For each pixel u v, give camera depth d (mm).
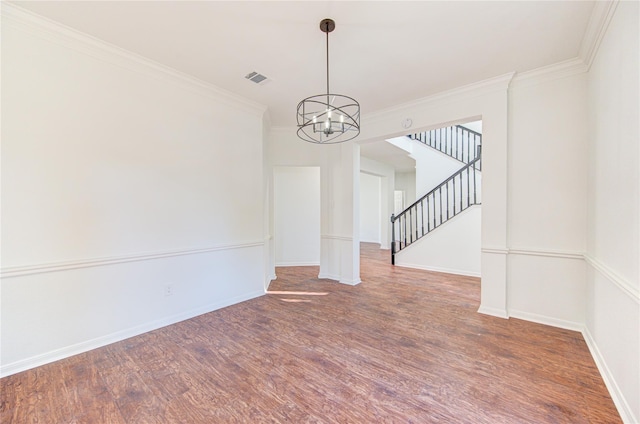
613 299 1971
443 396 1885
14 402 1833
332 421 1667
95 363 2297
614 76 1983
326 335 2807
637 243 1585
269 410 1761
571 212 2918
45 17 2223
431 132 7090
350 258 4812
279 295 4180
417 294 4230
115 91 2695
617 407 1765
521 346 2570
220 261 3615
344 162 4898
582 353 2439
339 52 2740
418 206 7156
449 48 2664
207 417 1702
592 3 2055
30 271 2227
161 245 3037
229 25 2332
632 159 1674
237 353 2457
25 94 2213
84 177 2512
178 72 3104
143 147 2895
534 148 3113
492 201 3314
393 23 2303
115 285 2697
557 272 2996
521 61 2891
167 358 2375
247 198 3963
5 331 2131
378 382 2041
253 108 4004
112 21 2279
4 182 2131
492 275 3340
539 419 1672
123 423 1656
